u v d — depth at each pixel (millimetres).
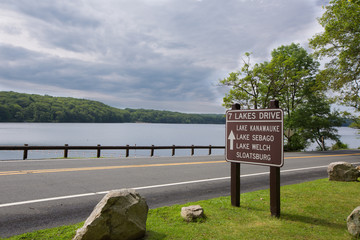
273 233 3852
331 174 8438
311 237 3725
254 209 5109
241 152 5273
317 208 5199
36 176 8453
